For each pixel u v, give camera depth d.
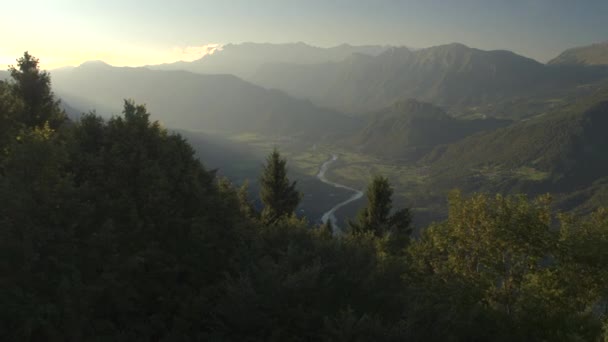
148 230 15.65
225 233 17.52
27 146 13.91
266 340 11.75
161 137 21.23
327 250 16.61
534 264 20.81
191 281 15.51
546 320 15.07
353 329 11.05
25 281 11.41
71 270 12.20
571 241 20.38
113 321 13.34
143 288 14.61
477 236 21.92
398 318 13.05
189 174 19.19
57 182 14.18
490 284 20.25
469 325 13.41
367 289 14.03
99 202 15.52
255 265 14.58
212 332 12.37
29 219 12.30
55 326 11.23
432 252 23.69
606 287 19.94
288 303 12.56
